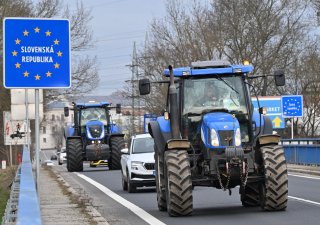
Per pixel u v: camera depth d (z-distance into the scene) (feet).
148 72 394.11
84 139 221.87
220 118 81.46
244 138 85.51
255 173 84.28
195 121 85.71
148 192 128.47
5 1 282.77
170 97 85.05
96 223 76.13
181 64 369.09
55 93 316.60
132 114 458.09
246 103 86.22
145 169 125.90
